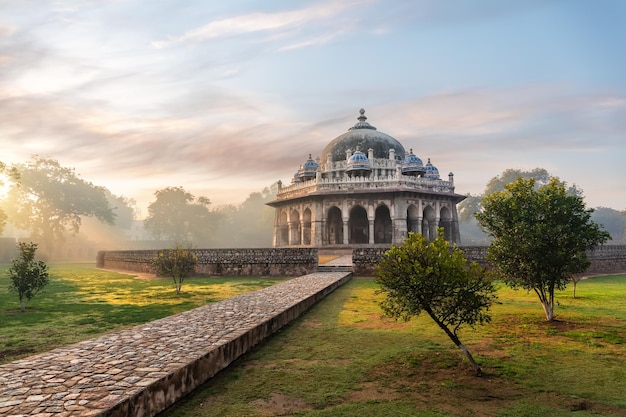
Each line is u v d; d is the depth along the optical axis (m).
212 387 5.59
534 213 9.97
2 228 37.50
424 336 8.30
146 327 7.82
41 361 5.65
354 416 4.62
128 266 30.36
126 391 4.45
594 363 6.43
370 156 39.66
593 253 24.62
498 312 10.90
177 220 74.69
